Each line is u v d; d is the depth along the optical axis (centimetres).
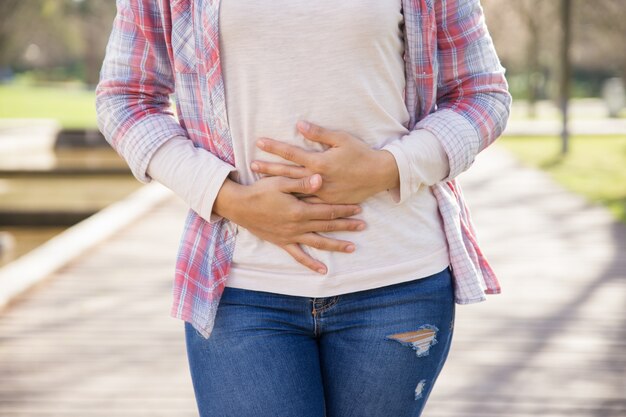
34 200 1252
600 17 2248
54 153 1923
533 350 401
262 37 142
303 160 145
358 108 147
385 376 152
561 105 1521
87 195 1312
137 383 360
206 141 154
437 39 158
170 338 430
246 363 148
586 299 498
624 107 2898
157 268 609
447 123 153
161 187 1091
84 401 339
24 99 3753
